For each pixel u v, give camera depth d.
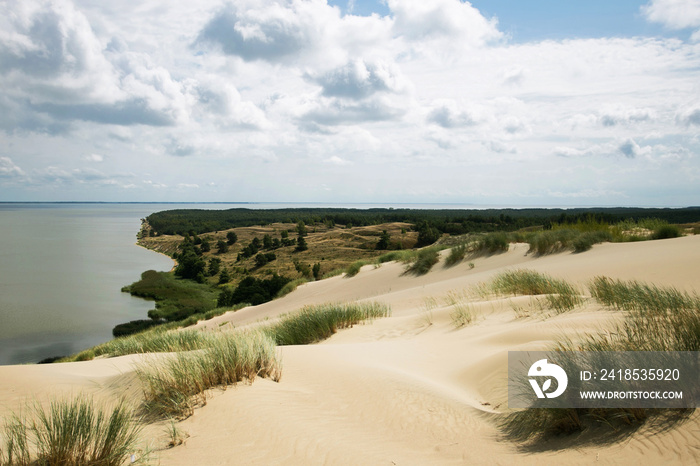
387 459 3.46
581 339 5.35
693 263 11.13
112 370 6.88
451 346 7.66
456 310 10.45
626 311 7.10
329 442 3.76
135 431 3.85
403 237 86.12
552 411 3.56
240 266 84.44
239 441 3.74
